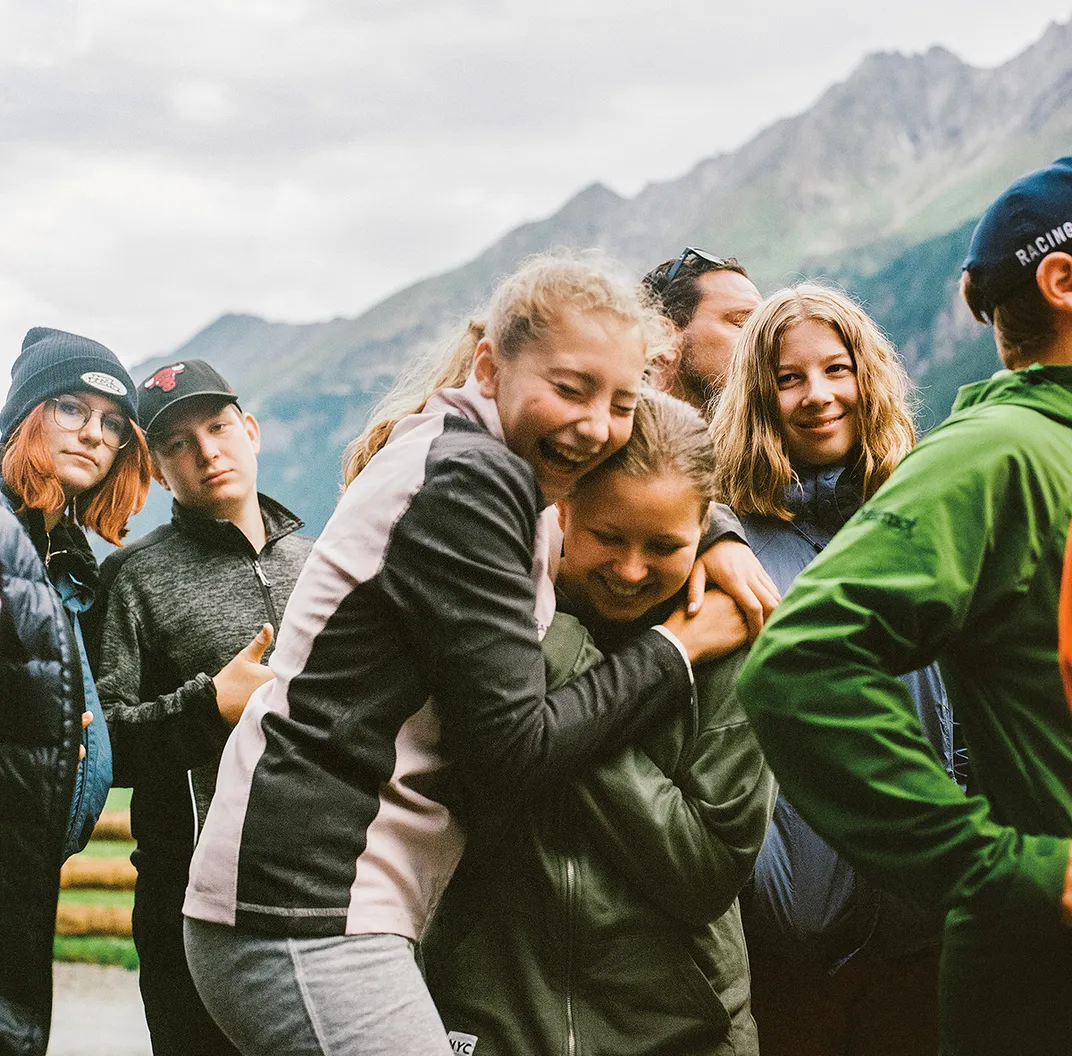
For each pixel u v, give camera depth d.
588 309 1.62
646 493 1.70
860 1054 2.26
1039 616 1.39
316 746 1.61
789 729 1.38
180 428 2.67
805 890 2.20
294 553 2.78
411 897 1.66
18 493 2.57
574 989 1.77
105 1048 3.90
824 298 2.47
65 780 2.14
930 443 1.45
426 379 1.95
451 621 1.58
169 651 2.63
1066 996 1.39
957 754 2.34
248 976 1.61
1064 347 1.50
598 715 1.67
